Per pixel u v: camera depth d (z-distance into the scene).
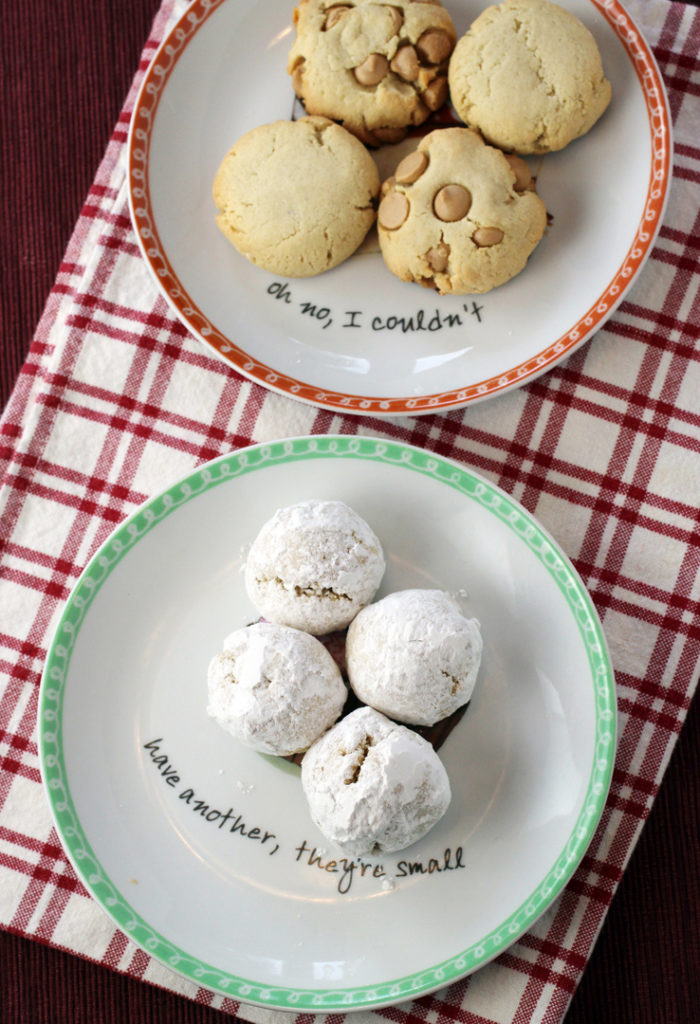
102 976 0.45
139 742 0.43
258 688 0.39
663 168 0.43
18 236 0.49
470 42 0.43
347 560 0.40
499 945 0.40
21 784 0.44
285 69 0.45
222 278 0.45
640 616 0.44
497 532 0.42
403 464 0.42
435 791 0.39
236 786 0.43
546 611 0.42
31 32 0.50
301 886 0.42
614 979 0.45
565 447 0.44
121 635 0.43
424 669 0.39
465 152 0.43
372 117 0.43
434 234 0.43
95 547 0.45
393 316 0.44
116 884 0.42
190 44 0.44
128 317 0.45
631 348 0.44
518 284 0.44
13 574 0.45
